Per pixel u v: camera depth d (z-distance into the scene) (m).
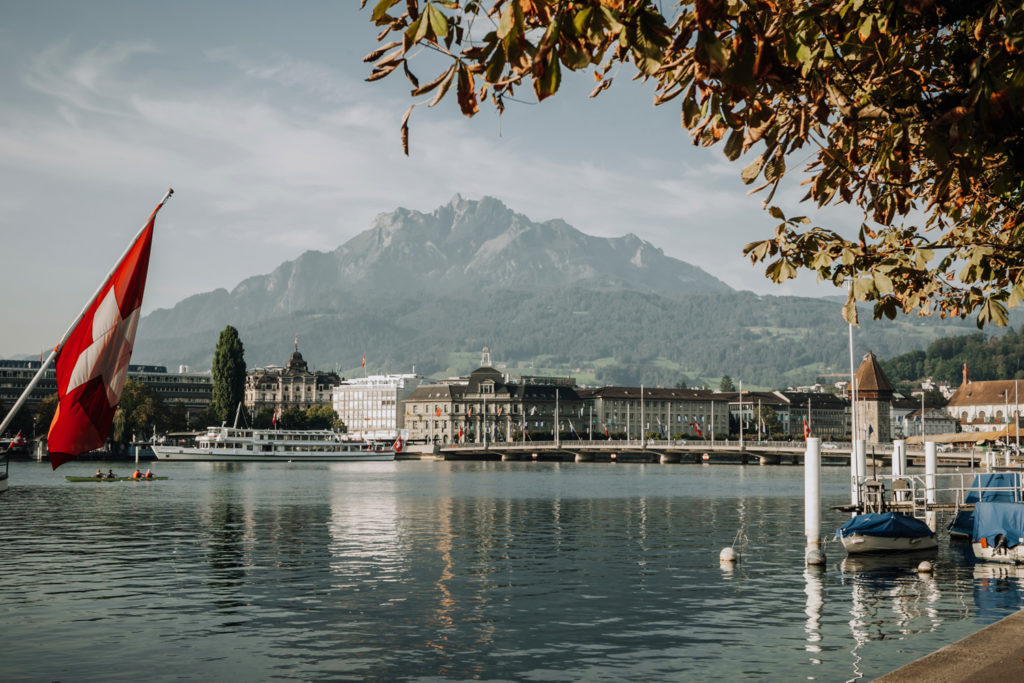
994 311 11.35
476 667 27.69
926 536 53.00
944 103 8.44
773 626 33.09
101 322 15.66
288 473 179.12
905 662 27.69
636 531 67.69
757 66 7.18
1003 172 8.82
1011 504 48.00
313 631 32.62
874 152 9.84
